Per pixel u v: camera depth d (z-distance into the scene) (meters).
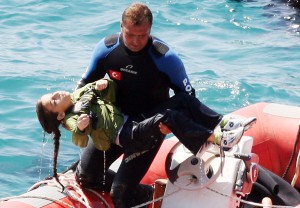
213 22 34.75
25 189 21.14
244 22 35.03
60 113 14.74
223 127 14.98
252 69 29.66
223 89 27.55
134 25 14.30
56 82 27.30
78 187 15.88
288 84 28.45
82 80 15.73
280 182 18.00
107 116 14.86
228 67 29.72
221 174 15.38
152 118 14.60
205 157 15.73
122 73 15.13
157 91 15.31
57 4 35.25
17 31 32.16
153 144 15.03
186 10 35.88
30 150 23.17
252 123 14.92
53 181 15.81
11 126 24.41
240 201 15.71
